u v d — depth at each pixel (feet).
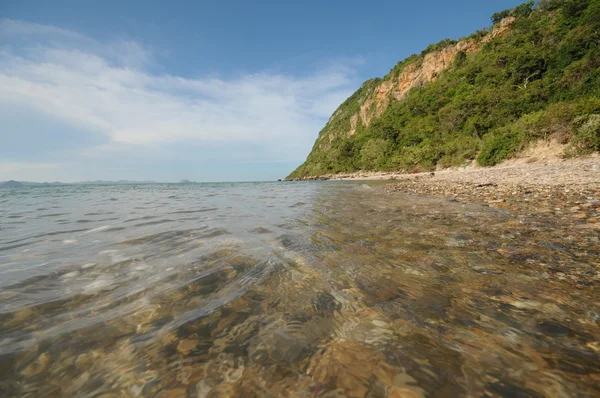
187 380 3.60
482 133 106.63
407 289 6.30
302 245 9.98
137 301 5.69
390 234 11.68
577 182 27.94
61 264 8.00
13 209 24.00
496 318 5.04
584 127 50.24
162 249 9.53
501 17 228.43
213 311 5.28
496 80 157.38
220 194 43.04
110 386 3.50
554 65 131.75
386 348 4.21
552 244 9.64
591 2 150.30
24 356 3.97
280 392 3.42
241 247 9.70
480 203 20.53
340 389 3.47
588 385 3.50
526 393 3.38
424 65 264.31
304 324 4.87
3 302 5.58
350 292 6.14
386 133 185.78
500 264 7.88
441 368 3.79
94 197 40.63
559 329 4.66
